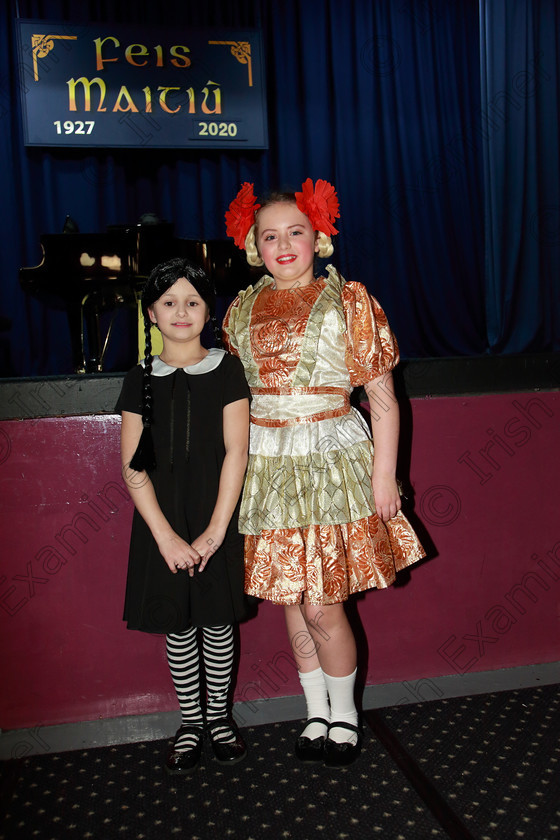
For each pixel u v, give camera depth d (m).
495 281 4.38
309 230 1.39
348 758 1.35
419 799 1.25
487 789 1.26
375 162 4.39
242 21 4.15
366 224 4.38
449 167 4.44
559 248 4.39
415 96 4.38
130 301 2.99
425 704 1.59
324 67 4.26
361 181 4.36
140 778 1.36
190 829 1.20
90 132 3.85
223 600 1.31
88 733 1.52
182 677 1.42
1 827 1.22
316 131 4.27
